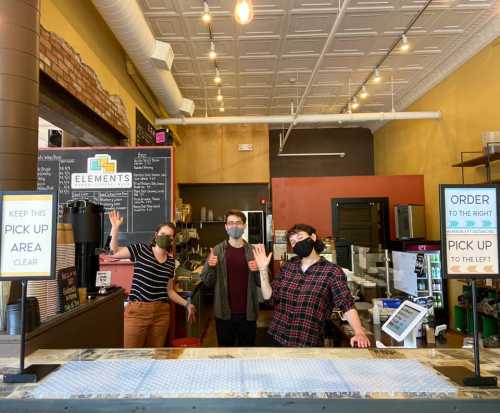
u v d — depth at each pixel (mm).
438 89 6242
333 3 4234
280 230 6879
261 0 4164
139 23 3746
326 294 2094
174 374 1015
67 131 3812
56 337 1436
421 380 975
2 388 946
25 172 1720
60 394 897
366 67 5969
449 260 1058
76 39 3414
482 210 1082
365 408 875
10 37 1697
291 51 5379
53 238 1093
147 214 3824
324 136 9375
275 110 8047
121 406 878
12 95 1691
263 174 8602
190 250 7605
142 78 5402
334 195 7000
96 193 3809
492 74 4855
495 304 4156
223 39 4992
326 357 1168
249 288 2969
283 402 875
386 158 8547
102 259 3576
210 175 8586
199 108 7793
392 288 3119
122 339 2270
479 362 1026
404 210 6395
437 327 2389
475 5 4328
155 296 2891
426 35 4992
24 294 1079
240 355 1193
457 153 5707
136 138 5266
